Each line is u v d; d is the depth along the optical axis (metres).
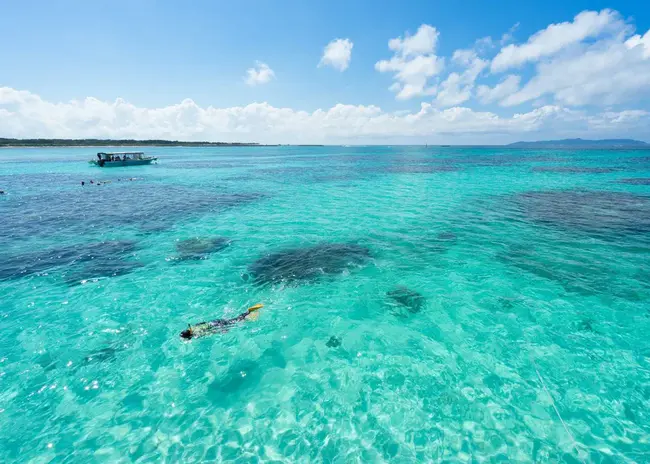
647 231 14.00
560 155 74.88
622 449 4.64
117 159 49.41
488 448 4.73
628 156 67.69
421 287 9.43
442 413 5.33
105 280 10.01
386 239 13.55
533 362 6.36
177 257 11.82
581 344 6.83
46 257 11.78
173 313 8.24
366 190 26.67
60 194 25.03
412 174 38.41
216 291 9.35
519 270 10.33
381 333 7.40
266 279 10.06
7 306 8.49
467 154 89.06
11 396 5.64
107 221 16.72
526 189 25.66
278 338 7.28
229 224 16.12
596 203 20.00
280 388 5.90
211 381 6.07
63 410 5.41
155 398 5.68
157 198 23.30
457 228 14.96
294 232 14.70
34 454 4.68
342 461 4.61
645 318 7.66
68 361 6.51
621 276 9.76
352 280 9.95
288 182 32.25
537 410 5.32
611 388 5.69
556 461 4.52
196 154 105.81
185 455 4.72
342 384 5.97
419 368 6.31
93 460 4.62
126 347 6.95
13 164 57.56
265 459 4.66
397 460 4.61
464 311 8.16
